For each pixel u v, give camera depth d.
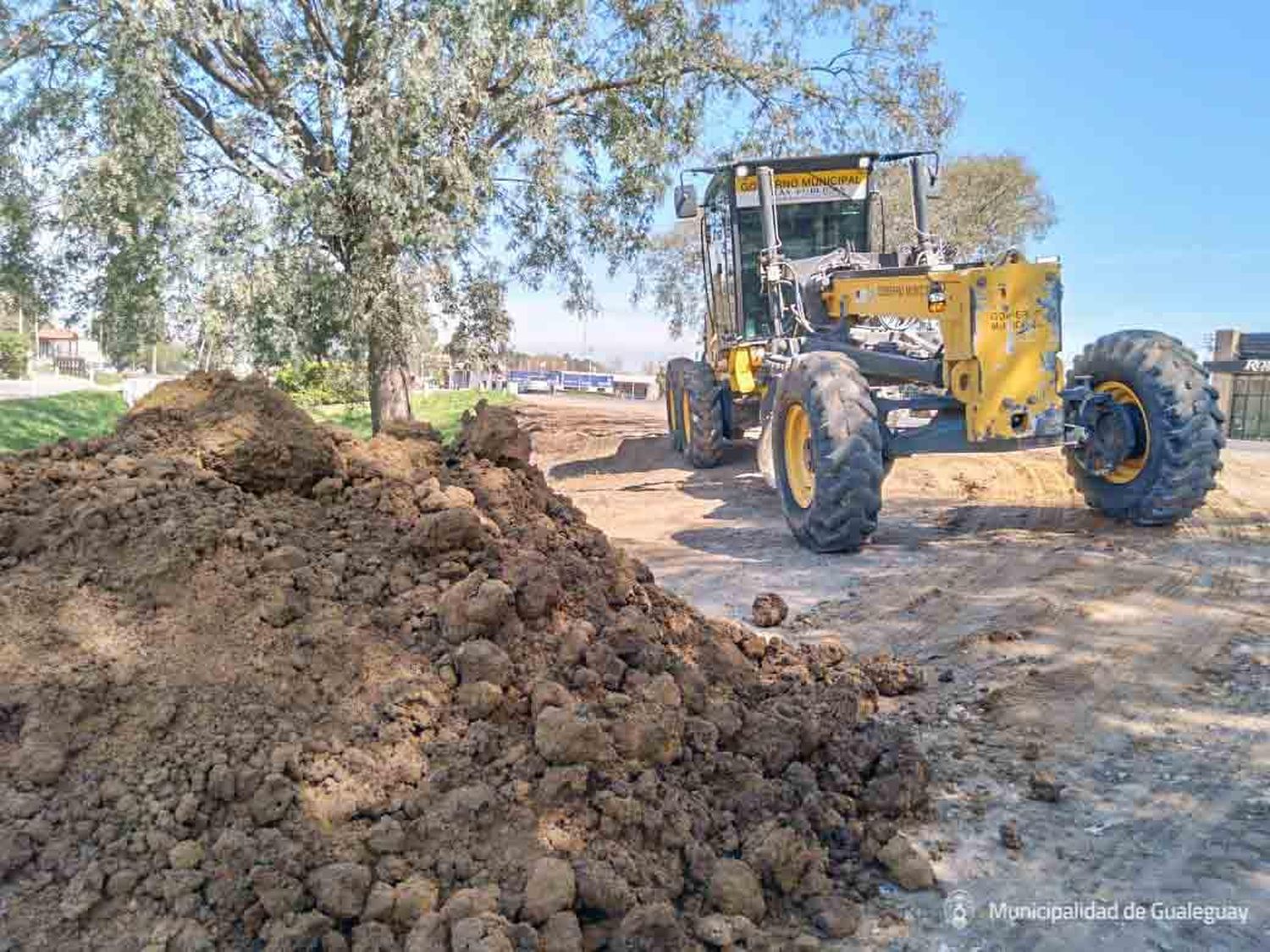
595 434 19.77
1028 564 6.66
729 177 11.18
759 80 16.44
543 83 12.94
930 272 7.62
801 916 2.87
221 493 3.83
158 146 12.07
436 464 4.70
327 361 14.32
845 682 4.27
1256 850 3.10
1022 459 11.13
